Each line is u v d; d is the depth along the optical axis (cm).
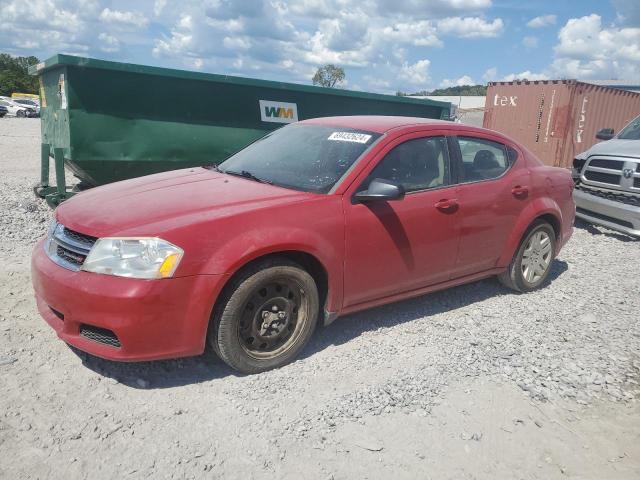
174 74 691
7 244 591
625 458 312
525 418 341
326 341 420
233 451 290
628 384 388
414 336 438
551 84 1412
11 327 402
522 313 501
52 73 694
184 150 728
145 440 293
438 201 445
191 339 334
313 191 398
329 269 381
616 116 1517
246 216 350
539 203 530
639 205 784
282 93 801
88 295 316
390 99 935
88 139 657
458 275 483
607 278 621
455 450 305
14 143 1845
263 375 364
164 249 320
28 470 266
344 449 298
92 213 357
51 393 328
